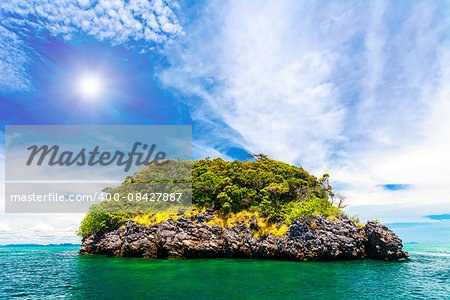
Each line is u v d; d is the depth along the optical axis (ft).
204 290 86.79
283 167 253.03
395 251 155.53
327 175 231.30
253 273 114.93
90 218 216.74
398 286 93.86
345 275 110.93
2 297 83.87
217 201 199.93
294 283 96.32
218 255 169.17
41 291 90.17
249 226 175.42
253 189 209.26
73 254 243.19
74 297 81.92
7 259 198.08
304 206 162.20
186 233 168.76
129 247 175.83
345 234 157.48
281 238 159.22
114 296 81.71
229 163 255.29
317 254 150.30
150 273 117.29
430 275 113.80
